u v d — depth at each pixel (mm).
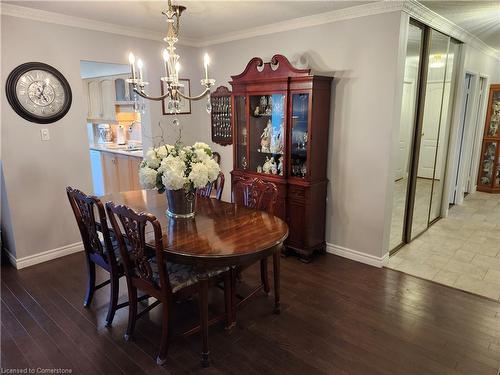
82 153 3643
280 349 2230
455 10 3188
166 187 2377
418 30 3311
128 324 2311
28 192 3320
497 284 3043
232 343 2293
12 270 3332
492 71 5746
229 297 2371
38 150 3326
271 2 2922
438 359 2133
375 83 3115
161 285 2029
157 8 3074
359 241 3488
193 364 2107
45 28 3221
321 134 3408
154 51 4156
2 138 3092
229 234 2203
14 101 3096
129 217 1990
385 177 3188
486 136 6094
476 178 6316
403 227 3889
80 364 2104
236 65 4262
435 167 4320
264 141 3832
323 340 2314
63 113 3432
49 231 3518
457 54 4301
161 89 4312
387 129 3107
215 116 4633
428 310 2652
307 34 3506
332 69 3383
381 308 2680
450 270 3309
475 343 2277
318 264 3465
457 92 4410
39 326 2465
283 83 3379
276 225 2361
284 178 3547
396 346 2250
